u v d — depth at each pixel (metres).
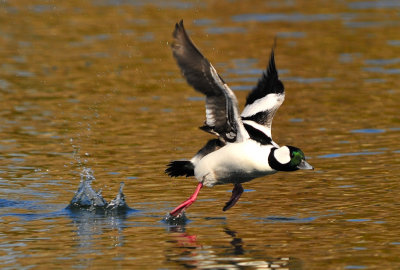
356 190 12.53
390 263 9.12
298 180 13.33
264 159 10.55
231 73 21.09
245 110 11.61
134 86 20.59
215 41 24.62
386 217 11.05
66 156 14.91
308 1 31.75
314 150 15.11
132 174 13.77
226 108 10.24
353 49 24.11
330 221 10.95
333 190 12.59
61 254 9.63
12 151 15.20
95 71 21.94
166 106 18.89
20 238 10.34
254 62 22.31
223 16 28.39
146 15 28.39
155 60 23.06
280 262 9.21
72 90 20.16
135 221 11.19
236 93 18.97
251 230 10.61
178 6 30.09
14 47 24.50
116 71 21.95
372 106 18.47
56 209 11.82
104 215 11.48
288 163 10.45
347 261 9.22
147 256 9.51
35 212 11.64
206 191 12.88
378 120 17.28
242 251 9.66
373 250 9.62
